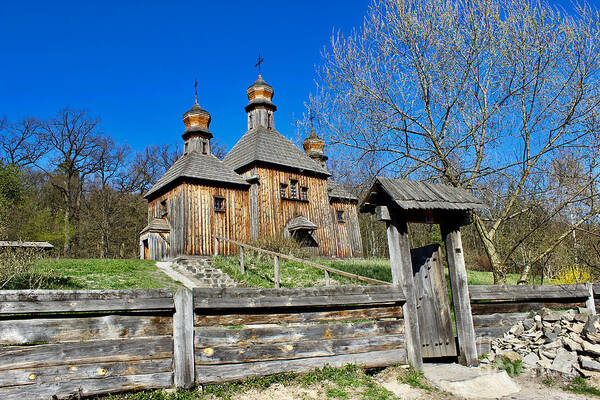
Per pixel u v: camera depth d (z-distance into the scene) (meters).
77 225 41.09
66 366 5.09
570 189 11.57
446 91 12.45
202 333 5.84
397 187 7.45
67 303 5.16
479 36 11.93
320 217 26.70
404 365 6.98
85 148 42.75
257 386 5.85
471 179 12.27
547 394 6.24
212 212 22.78
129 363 5.37
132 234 44.41
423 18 12.53
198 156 24.45
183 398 5.34
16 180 32.34
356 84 13.01
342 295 6.75
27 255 11.60
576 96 11.18
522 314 8.28
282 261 19.44
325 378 6.24
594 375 6.51
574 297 8.73
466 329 7.58
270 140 26.84
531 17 11.38
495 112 12.18
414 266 8.07
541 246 13.09
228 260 18.92
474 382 6.41
